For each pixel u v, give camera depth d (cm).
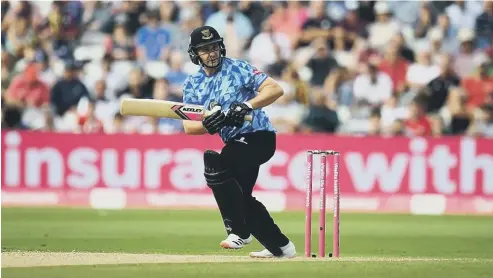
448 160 4756
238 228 2467
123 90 5494
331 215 4503
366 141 4766
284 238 2591
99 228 3803
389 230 3909
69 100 5353
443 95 5272
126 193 4816
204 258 2652
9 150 4822
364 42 5681
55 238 3416
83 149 4816
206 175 2447
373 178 4778
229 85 2411
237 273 2252
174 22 5759
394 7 5775
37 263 2472
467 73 5656
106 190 4812
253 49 5634
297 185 4775
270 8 5800
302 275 2227
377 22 5744
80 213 4441
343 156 4769
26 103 5488
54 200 4831
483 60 5681
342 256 2903
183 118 2397
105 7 5844
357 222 4228
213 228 3850
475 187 4759
